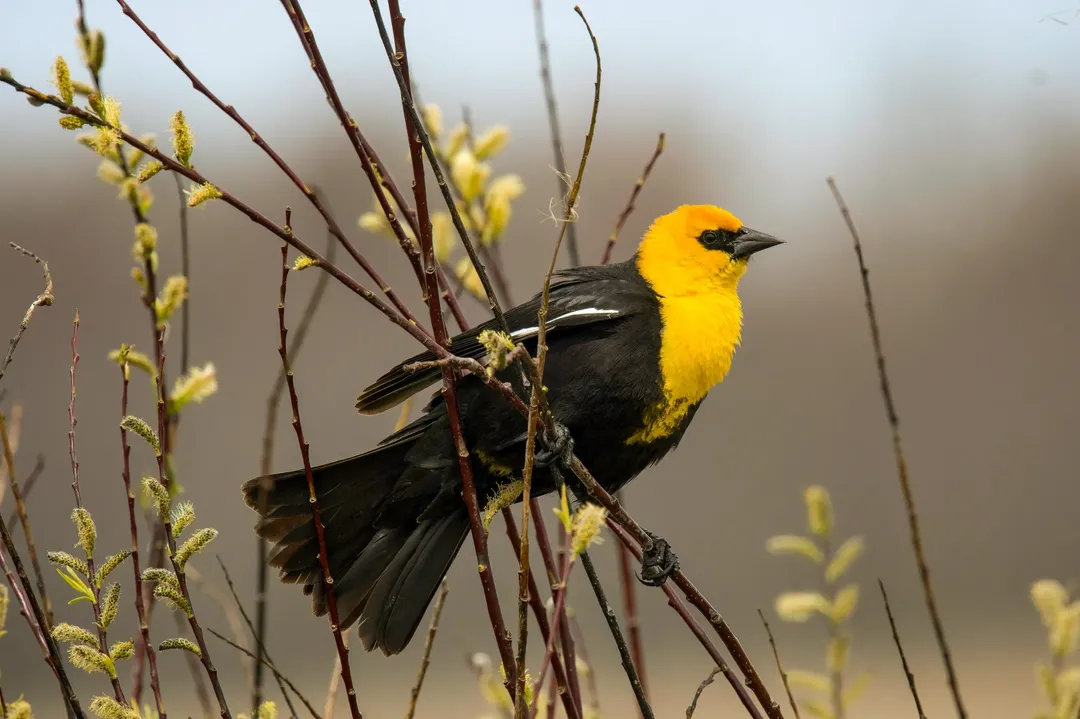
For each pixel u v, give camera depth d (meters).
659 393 6.40
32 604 4.13
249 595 16.92
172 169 4.36
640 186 6.69
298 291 19.52
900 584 20.08
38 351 18.81
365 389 6.07
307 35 4.76
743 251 6.90
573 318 6.30
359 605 5.97
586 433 6.33
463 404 6.04
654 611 17.05
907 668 4.86
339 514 5.97
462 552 16.91
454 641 16.11
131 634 14.90
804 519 20.94
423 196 4.79
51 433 17.95
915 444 22.28
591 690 5.95
